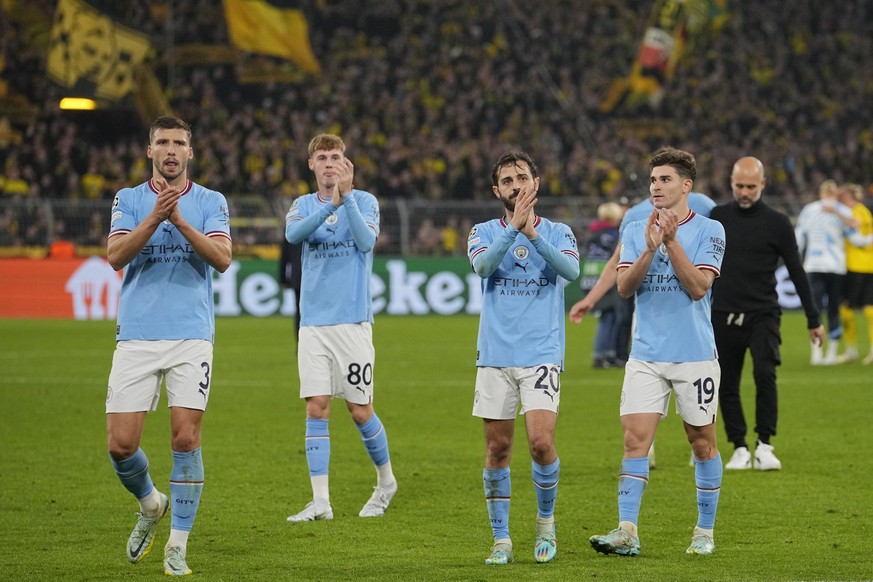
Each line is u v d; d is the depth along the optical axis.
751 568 21.75
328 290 27.73
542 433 22.06
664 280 22.91
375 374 55.91
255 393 49.28
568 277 22.47
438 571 21.66
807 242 60.28
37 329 80.31
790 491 29.34
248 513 27.23
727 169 117.94
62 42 105.25
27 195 102.38
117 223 22.22
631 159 118.12
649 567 21.86
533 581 20.78
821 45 138.88
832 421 41.12
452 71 126.56
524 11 134.88
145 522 22.31
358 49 128.75
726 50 135.38
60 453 35.06
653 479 31.27
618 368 58.19
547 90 126.62
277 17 119.56
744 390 50.25
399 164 109.69
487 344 22.59
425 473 32.38
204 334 22.23
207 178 106.12
